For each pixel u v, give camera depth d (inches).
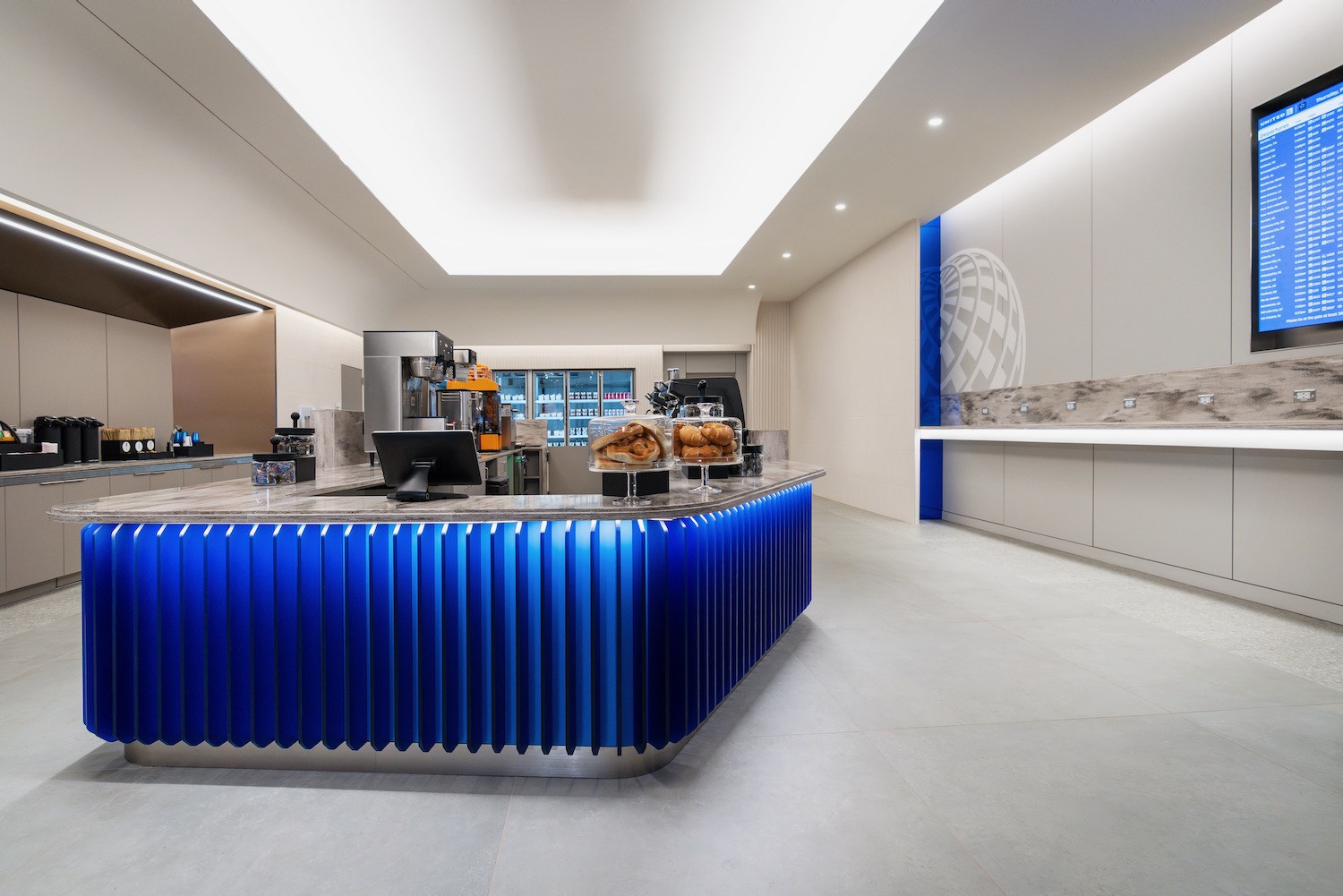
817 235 280.5
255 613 76.5
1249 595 148.2
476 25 147.1
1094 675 105.6
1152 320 171.5
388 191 235.5
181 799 72.4
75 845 63.8
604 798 72.4
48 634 131.5
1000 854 61.1
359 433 147.1
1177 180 163.6
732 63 164.1
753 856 61.4
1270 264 138.6
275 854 62.3
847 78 171.3
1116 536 187.5
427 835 65.4
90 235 167.2
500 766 78.1
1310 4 132.2
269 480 105.3
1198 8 130.0
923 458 281.0
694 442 88.0
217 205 198.7
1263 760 77.9
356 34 148.7
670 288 378.0
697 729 85.0
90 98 140.4
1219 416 152.4
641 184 245.1
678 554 77.0
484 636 76.7
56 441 176.7
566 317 391.5
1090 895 55.3
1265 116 138.6
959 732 86.4
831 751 81.9
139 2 121.6
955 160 202.1
